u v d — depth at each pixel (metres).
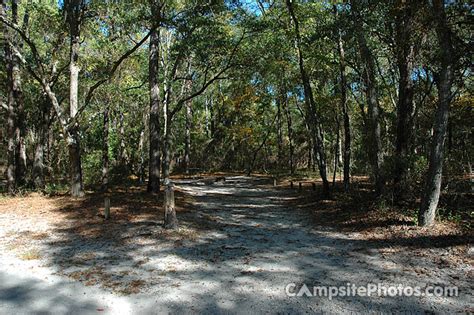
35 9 16.66
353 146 23.48
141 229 9.98
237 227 11.28
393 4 10.25
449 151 15.45
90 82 20.09
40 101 22.00
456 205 10.52
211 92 43.59
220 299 5.52
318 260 7.47
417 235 8.38
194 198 18.53
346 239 9.16
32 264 7.10
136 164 34.31
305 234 10.13
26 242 8.63
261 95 35.28
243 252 8.20
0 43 17.19
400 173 11.66
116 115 32.91
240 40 16.84
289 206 16.11
